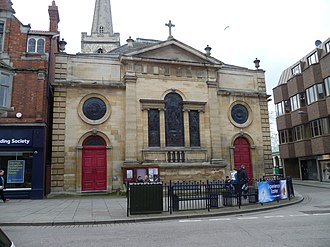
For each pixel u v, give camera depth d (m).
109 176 18.97
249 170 22.30
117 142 19.58
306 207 12.88
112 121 19.75
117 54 22.00
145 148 19.78
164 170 19.41
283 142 34.69
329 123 27.33
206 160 20.84
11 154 16.98
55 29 20.88
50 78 19.36
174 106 21.30
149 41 27.88
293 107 32.84
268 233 7.62
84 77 19.97
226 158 21.75
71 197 17.69
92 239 7.39
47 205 13.88
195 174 20.06
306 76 30.42
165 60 21.22
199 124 21.56
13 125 16.86
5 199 15.20
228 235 7.51
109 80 20.38
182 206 12.93
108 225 9.48
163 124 20.52
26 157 17.16
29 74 17.75
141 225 9.36
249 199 13.71
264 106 23.67
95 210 12.19
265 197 13.77
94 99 19.84
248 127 22.91
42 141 17.12
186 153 20.53
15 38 18.03
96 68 20.31
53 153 18.36
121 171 19.17
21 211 11.94
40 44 18.80
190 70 22.05
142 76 20.77
